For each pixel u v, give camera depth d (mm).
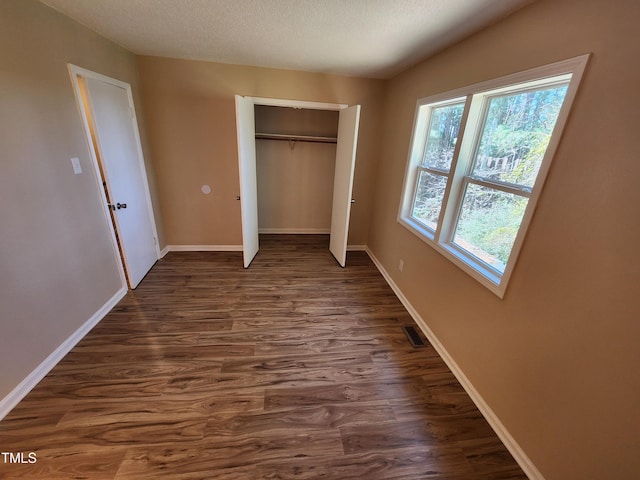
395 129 3170
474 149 1989
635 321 958
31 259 1686
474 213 1982
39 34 1738
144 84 3051
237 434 1522
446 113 2379
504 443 1548
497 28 1641
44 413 1565
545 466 1319
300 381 1886
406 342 2320
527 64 1436
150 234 3268
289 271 3428
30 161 1679
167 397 1711
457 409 1745
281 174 4461
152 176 3312
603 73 1058
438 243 2240
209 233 3799
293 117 4168
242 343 2201
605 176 1048
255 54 2695
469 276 1858
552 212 1270
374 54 2479
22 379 1632
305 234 4781
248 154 3225
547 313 1297
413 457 1464
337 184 3701
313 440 1518
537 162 1497
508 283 1521
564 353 1218
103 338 2162
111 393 1712
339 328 2445
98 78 2283
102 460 1366
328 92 3359
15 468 1314
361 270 3561
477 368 1784
